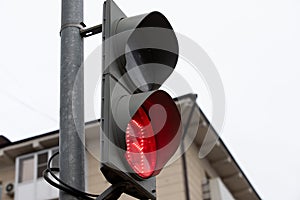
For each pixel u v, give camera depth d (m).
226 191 20.64
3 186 21.09
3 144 21.11
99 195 2.95
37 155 20.80
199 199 19.69
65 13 3.52
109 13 3.15
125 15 3.29
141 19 3.12
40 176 20.47
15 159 21.45
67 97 3.24
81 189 3.08
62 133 3.18
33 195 20.20
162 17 3.28
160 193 18.50
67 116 3.20
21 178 20.72
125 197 9.77
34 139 20.86
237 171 22.84
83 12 3.58
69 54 3.38
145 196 3.12
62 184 3.06
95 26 3.45
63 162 3.12
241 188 23.86
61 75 3.34
